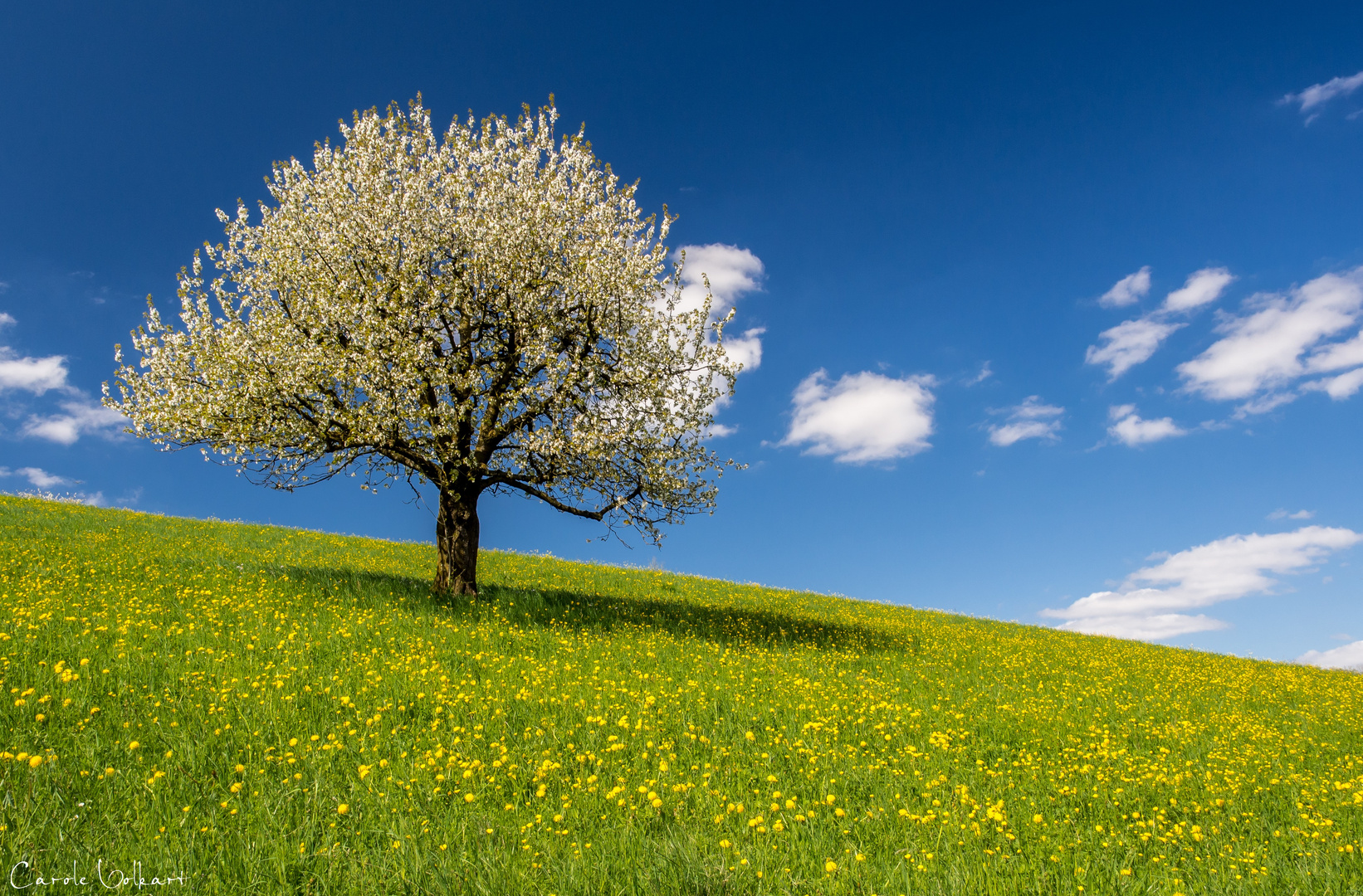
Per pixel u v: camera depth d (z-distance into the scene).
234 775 6.47
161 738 7.16
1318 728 13.35
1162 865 5.84
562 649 13.05
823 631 19.73
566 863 5.05
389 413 15.41
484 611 15.90
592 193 17.70
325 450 16.08
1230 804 7.81
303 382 15.14
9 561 16.22
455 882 4.75
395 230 16.30
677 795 6.52
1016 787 7.77
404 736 7.75
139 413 15.52
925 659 16.84
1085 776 8.39
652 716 8.89
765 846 5.47
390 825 5.57
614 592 22.81
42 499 29.77
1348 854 6.39
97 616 11.80
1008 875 5.28
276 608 14.11
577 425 16.25
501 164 17.23
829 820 6.18
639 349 16.91
